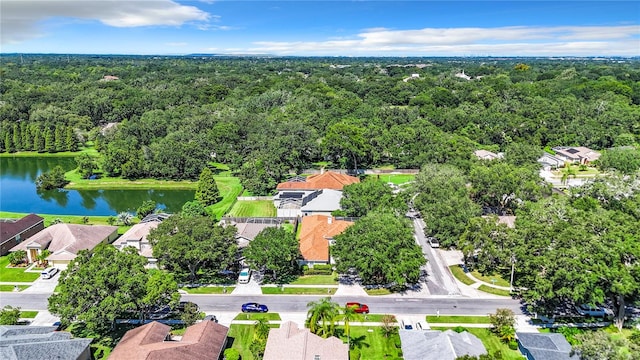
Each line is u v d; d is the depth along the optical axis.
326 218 85.38
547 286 55.09
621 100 176.88
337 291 66.50
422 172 101.00
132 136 153.62
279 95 199.50
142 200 118.62
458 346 48.38
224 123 154.62
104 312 51.78
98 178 134.12
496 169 95.00
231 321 58.81
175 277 70.62
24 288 67.94
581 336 45.62
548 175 122.19
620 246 54.19
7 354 44.19
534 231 62.12
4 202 116.19
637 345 42.09
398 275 63.19
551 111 158.38
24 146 168.25
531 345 50.59
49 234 80.19
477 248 70.31
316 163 144.12
